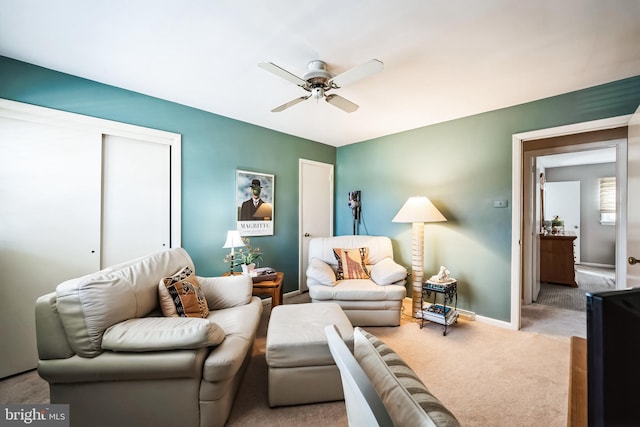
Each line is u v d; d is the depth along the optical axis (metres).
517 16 1.48
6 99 1.90
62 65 2.03
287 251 3.83
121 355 1.29
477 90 2.39
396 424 0.52
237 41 1.74
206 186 2.98
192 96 2.59
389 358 0.74
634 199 1.84
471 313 2.96
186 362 1.28
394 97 2.55
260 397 1.67
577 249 6.08
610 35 1.63
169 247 2.74
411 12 1.46
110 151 2.39
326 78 1.88
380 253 3.38
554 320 2.92
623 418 0.50
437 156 3.29
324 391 1.60
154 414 1.34
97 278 1.38
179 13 1.49
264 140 3.52
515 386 1.76
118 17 1.52
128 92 2.44
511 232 2.73
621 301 0.50
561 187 6.23
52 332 1.28
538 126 2.57
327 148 4.39
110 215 2.39
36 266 2.02
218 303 2.18
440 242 3.24
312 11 1.46
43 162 2.05
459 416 1.51
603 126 2.25
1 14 1.48
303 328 1.73
